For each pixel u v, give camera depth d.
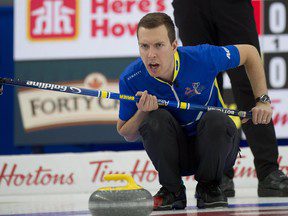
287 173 20.58
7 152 23.23
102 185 20.62
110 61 21.61
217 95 13.04
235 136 12.34
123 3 21.56
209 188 12.80
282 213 11.49
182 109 12.50
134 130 12.56
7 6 22.78
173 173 12.32
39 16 21.70
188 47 12.53
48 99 21.94
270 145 16.33
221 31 16.08
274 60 21.31
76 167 20.67
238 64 13.02
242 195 17.47
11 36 22.84
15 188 20.59
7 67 22.89
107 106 21.75
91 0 21.59
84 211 13.19
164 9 21.44
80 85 21.69
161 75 11.85
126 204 10.36
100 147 23.19
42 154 20.84
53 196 19.38
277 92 21.34
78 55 21.67
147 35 11.50
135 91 12.45
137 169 20.55
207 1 15.89
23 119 22.00
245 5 16.05
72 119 21.84
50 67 21.73
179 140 12.41
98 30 21.61
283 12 21.28
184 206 12.80
